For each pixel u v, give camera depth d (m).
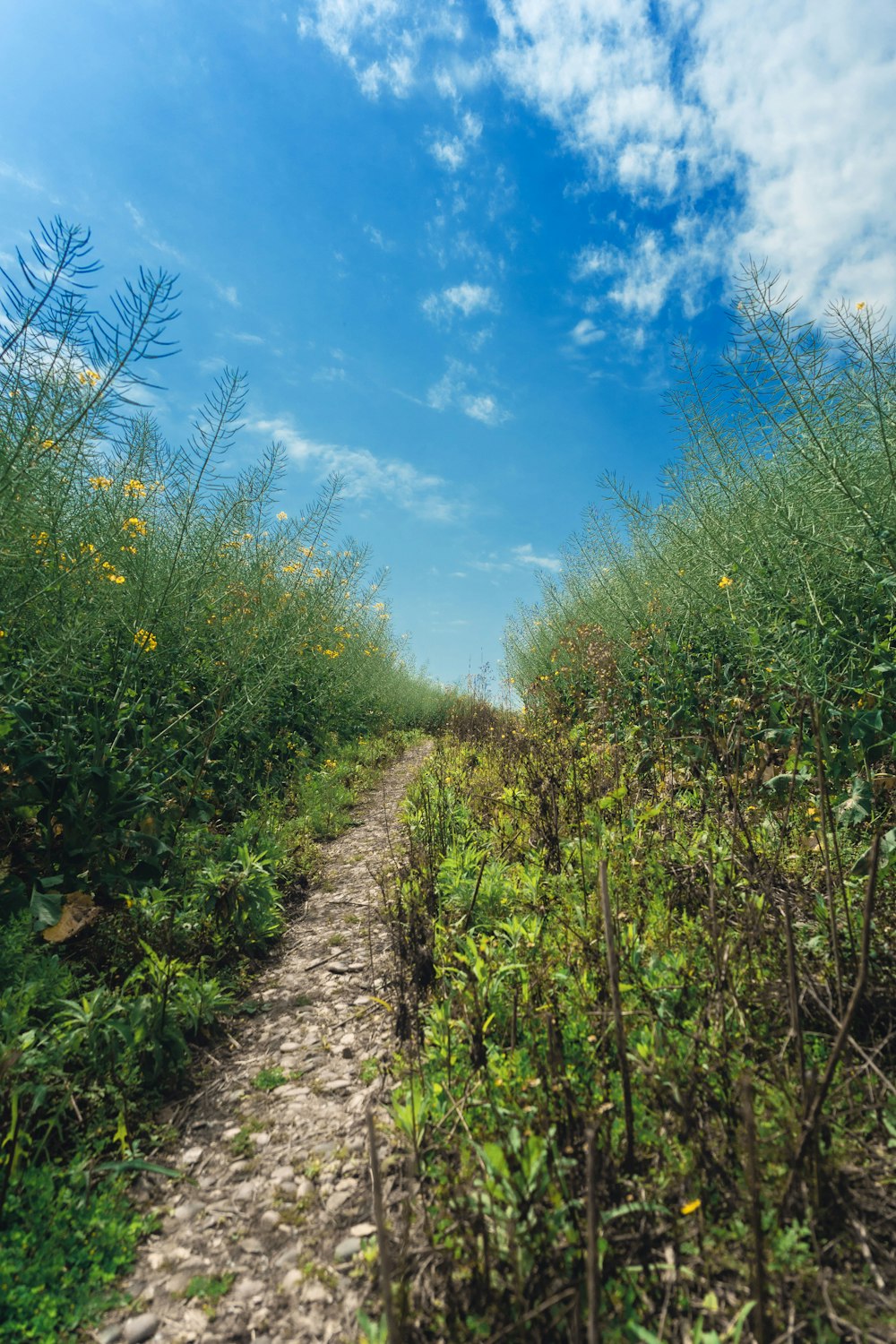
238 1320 1.81
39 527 4.02
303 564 9.66
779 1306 1.55
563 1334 1.53
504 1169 1.81
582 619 9.91
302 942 4.32
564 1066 2.24
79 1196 2.21
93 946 3.52
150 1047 2.85
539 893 3.71
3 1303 1.83
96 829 3.83
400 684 18.50
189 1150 2.53
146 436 5.99
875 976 2.44
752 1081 2.09
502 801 5.15
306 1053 3.08
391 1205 2.09
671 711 5.88
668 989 2.53
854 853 3.36
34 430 3.63
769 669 4.64
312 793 7.51
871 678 4.11
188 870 4.32
